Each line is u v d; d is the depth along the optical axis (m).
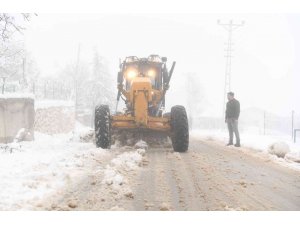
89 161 7.66
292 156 9.45
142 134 10.97
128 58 11.93
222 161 8.64
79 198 5.10
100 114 9.67
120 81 11.38
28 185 5.50
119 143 10.63
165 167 7.51
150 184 6.00
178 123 9.59
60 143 11.44
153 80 11.75
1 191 5.17
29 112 12.79
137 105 9.66
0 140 11.95
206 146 12.05
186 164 7.93
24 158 7.94
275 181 6.72
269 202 5.31
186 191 5.66
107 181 5.84
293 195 5.75
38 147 10.23
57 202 4.88
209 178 6.62
